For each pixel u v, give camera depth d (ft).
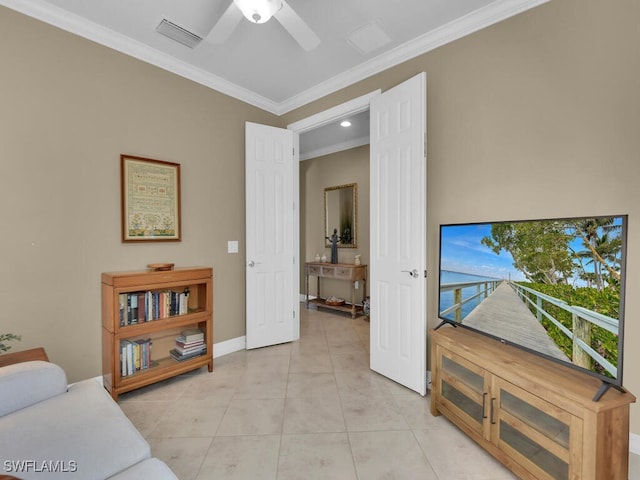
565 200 5.93
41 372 4.53
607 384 4.10
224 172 10.27
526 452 4.67
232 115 10.47
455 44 7.44
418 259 7.48
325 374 8.73
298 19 5.60
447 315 6.95
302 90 10.69
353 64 9.08
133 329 7.48
